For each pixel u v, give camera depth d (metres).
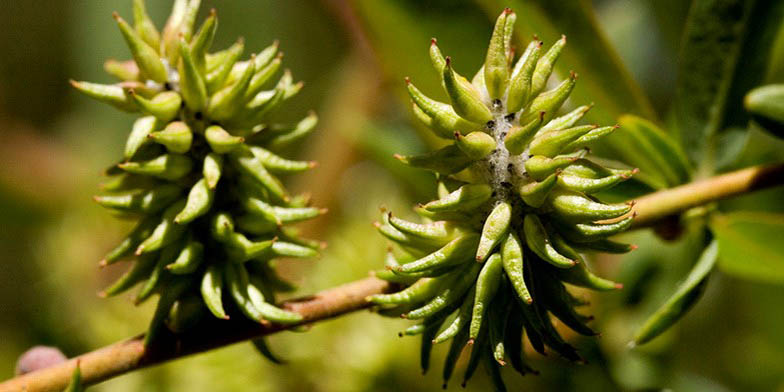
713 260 0.19
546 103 0.17
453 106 0.17
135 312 0.22
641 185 0.20
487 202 0.17
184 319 0.18
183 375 0.21
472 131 0.17
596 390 0.21
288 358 0.22
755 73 0.20
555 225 0.17
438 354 0.21
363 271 0.22
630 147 0.20
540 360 0.21
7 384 0.17
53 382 0.17
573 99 0.20
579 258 0.17
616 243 0.17
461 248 0.17
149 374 0.21
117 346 0.18
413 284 0.17
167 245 0.18
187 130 0.18
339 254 0.22
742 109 0.20
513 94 0.17
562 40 0.17
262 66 0.18
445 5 0.20
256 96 0.18
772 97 0.19
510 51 0.18
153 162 0.18
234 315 0.18
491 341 0.17
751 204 0.22
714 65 0.20
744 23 0.20
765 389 0.23
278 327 0.18
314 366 0.22
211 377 0.21
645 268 0.22
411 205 0.23
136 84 0.18
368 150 0.23
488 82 0.17
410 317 0.17
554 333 0.17
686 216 0.19
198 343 0.18
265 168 0.18
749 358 0.23
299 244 0.18
